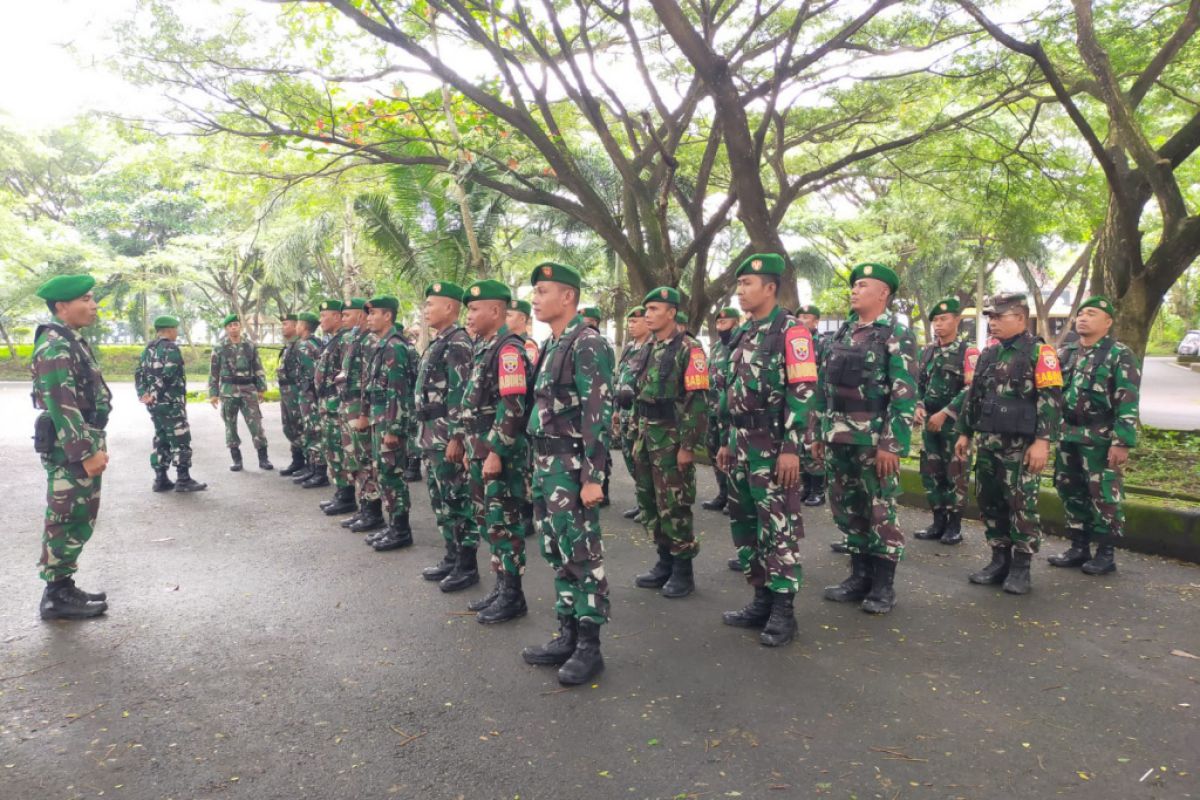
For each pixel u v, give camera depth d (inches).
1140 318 337.1
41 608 155.7
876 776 98.5
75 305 156.6
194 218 1143.0
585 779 97.9
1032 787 96.1
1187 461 299.7
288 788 96.1
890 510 158.7
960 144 436.1
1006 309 169.8
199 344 1360.7
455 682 126.6
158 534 225.5
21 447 407.2
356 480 232.5
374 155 368.8
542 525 132.6
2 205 957.8
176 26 302.4
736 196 354.0
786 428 141.2
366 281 762.8
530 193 372.8
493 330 156.6
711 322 676.1
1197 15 308.5
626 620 156.6
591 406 127.3
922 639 145.3
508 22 322.0
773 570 142.8
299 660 135.4
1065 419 190.5
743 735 109.0
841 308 1064.2
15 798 93.5
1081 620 154.7
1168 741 107.0
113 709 116.9
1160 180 324.2
